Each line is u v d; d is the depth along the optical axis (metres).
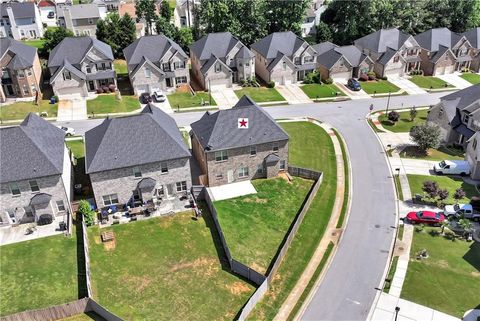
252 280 41.88
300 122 75.94
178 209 52.16
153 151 51.41
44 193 48.69
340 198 54.56
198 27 112.88
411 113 76.44
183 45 109.19
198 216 50.75
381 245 46.50
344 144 68.38
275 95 88.12
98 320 37.44
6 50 80.62
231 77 90.19
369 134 71.75
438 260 44.09
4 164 47.09
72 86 82.62
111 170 49.56
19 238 47.16
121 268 43.22
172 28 110.06
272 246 46.19
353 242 46.97
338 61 94.06
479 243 46.59
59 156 50.62
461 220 46.97
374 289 40.81
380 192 55.81
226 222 49.56
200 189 53.59
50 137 52.75
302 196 54.94
